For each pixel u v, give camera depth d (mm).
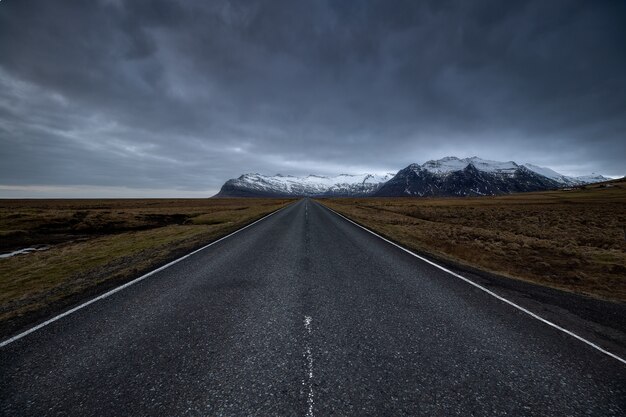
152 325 4246
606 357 3574
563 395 2826
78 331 4055
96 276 7098
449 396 2750
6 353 3467
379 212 36781
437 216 34062
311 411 2504
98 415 2467
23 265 9844
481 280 6906
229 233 15234
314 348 3586
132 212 35906
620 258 10734
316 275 7062
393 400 2672
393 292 5848
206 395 2715
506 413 2553
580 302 5691
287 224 19703
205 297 5465
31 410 2527
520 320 4629
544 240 15297
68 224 24766
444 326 4316
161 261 8617
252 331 4047
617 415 2566
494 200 83188
